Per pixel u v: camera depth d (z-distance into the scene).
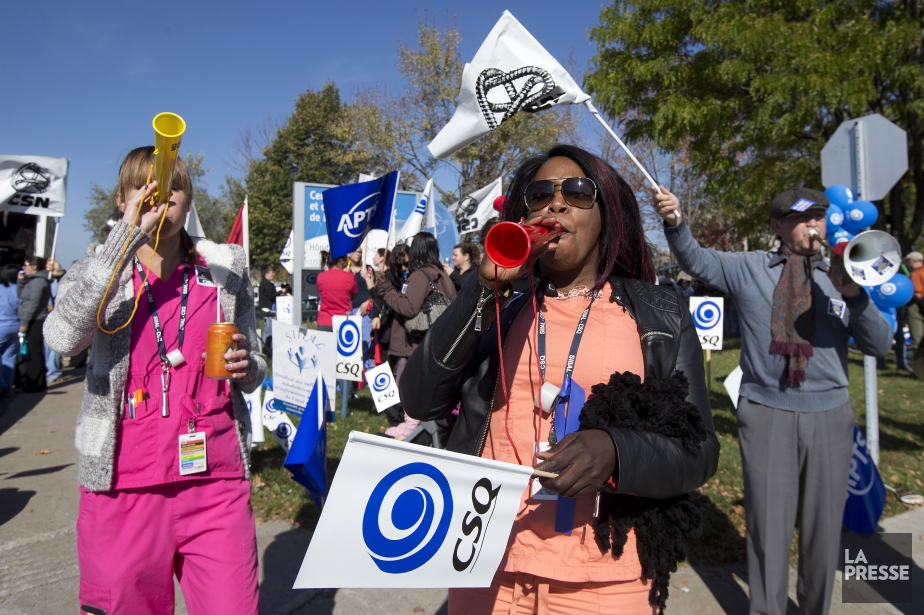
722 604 3.15
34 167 7.25
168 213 1.76
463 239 11.27
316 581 1.19
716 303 5.20
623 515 1.37
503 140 22.88
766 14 10.43
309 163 37.16
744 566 3.53
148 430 1.75
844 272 2.39
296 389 4.63
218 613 1.75
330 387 4.34
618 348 1.44
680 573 3.45
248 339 2.04
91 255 1.81
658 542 1.36
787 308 2.59
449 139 2.41
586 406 1.34
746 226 12.99
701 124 10.93
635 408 1.31
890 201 11.98
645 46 11.87
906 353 9.38
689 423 1.31
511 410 1.47
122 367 1.74
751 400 2.73
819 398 2.59
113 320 1.73
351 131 26.34
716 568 3.51
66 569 3.52
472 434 1.52
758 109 10.20
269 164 37.56
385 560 1.25
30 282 8.78
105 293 1.63
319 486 3.14
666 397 1.31
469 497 1.31
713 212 26.14
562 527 1.40
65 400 8.32
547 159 1.56
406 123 25.14
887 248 2.31
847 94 9.20
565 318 1.50
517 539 1.44
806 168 10.84
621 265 1.61
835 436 2.60
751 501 2.72
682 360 1.45
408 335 5.26
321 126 37.12
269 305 14.55
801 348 2.54
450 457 1.27
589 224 1.45
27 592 3.26
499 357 1.44
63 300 1.65
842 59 9.32
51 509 4.39
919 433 6.48
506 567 1.44
